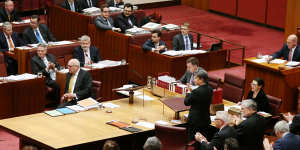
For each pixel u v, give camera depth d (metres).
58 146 19.92
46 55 28.48
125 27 34.50
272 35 41.91
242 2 45.47
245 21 45.53
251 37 41.25
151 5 49.06
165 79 25.23
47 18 37.75
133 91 25.48
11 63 30.42
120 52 32.56
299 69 27.62
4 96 25.86
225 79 26.17
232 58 36.19
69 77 25.59
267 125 24.72
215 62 32.69
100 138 20.73
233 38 40.84
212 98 23.45
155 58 30.83
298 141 17.50
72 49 30.19
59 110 23.30
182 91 24.44
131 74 32.25
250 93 24.64
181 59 30.55
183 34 32.34
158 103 24.72
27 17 42.78
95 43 34.09
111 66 28.97
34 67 28.08
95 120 22.45
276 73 27.52
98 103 23.89
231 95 25.81
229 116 19.22
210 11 48.25
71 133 21.12
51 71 28.27
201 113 21.62
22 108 26.52
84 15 35.09
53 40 33.06
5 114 26.06
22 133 21.02
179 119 22.98
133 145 22.41
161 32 32.28
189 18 46.16
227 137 18.91
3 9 35.53
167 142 20.45
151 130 21.77
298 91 27.69
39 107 27.06
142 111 23.67
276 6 43.06
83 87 25.45
